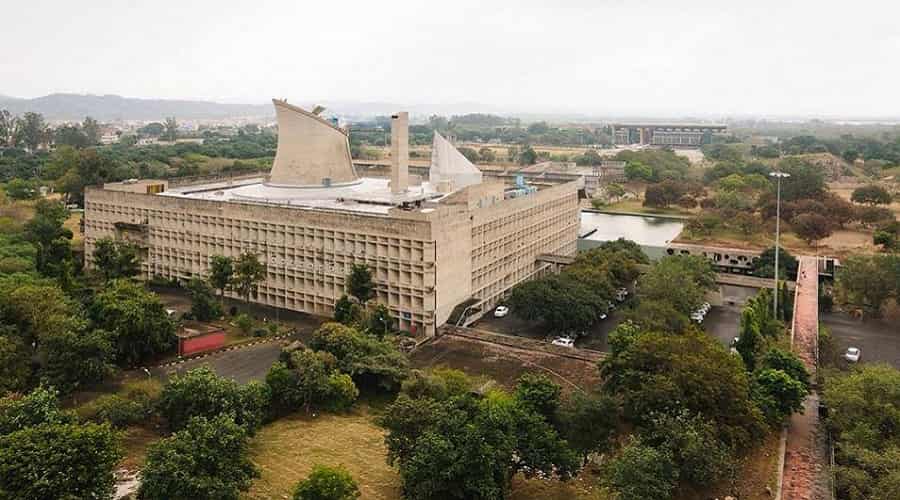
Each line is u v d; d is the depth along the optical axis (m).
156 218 143.50
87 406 77.25
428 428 64.38
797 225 189.38
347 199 138.88
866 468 66.44
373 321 107.81
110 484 58.00
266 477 67.56
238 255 133.88
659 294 114.69
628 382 73.88
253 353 104.12
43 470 54.00
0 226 164.12
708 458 62.06
